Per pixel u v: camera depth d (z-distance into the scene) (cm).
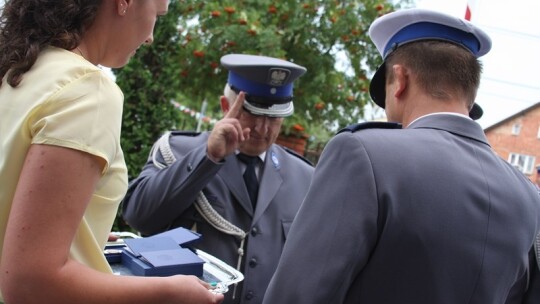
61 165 76
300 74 199
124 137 347
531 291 144
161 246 127
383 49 127
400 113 118
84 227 87
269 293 102
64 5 89
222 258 180
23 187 75
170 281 88
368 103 520
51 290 75
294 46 500
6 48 89
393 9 498
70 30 91
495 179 106
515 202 106
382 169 97
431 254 95
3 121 84
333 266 94
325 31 491
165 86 362
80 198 78
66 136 77
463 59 112
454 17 114
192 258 120
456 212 97
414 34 117
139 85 351
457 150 105
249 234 185
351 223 95
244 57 214
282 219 191
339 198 99
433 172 99
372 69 511
